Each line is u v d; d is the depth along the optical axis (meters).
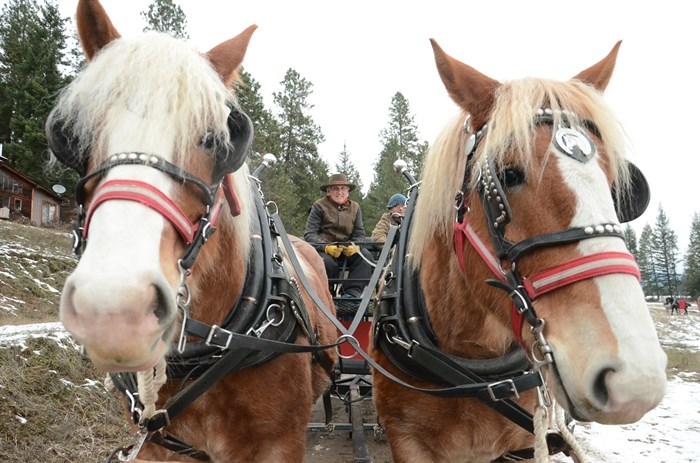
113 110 1.61
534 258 1.70
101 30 1.93
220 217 2.21
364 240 5.39
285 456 2.45
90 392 4.44
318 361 3.04
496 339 2.28
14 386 4.07
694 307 47.41
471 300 2.23
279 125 31.98
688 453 4.54
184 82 1.69
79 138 1.70
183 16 24.31
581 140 1.71
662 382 1.42
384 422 2.64
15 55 27.69
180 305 1.63
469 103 2.04
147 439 2.28
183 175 1.59
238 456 2.41
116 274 1.31
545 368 1.73
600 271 1.55
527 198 1.72
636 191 1.92
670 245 91.62
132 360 1.32
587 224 1.60
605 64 2.25
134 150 1.54
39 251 12.03
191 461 2.44
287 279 2.66
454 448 2.46
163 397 2.37
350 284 4.94
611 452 4.57
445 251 2.35
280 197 26.75
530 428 2.21
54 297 9.19
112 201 1.45
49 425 3.83
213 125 1.74
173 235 1.54
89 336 1.27
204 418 2.34
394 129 37.69
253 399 2.34
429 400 2.41
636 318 1.48
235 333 2.15
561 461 4.36
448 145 2.28
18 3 29.91
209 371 2.15
